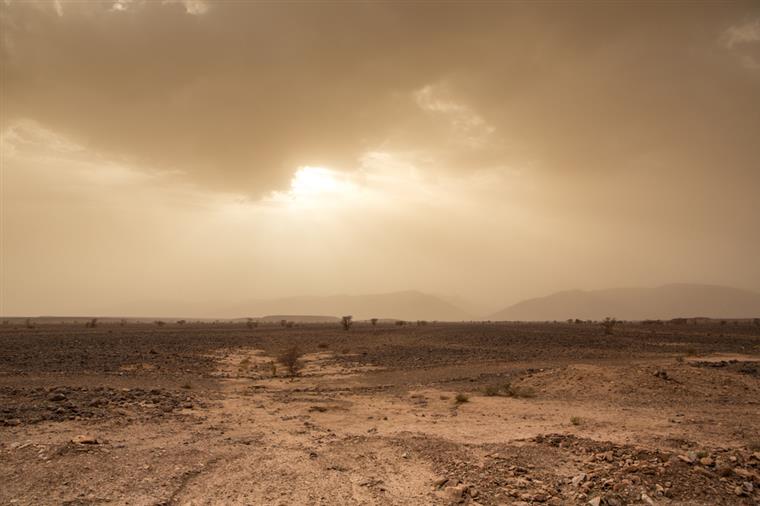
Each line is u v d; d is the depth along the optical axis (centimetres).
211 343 5703
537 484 885
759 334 6856
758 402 1852
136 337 6575
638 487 839
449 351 4616
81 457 956
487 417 1595
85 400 1619
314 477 933
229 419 1500
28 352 3875
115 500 771
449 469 972
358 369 3319
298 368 3244
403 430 1360
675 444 1117
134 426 1291
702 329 8719
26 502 739
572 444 1113
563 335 7031
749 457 988
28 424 1220
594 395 2039
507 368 3172
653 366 2480
